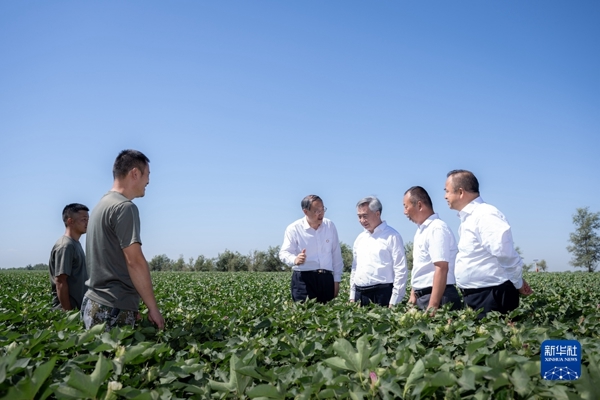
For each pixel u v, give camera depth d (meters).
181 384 2.71
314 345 3.40
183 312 5.33
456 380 2.37
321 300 7.81
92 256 4.30
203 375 3.05
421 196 6.09
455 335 3.69
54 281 6.64
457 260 5.44
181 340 3.83
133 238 4.19
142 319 4.63
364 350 2.70
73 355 3.31
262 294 10.34
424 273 6.14
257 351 3.31
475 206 5.25
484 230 5.03
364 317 4.43
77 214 6.73
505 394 2.35
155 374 2.79
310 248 7.79
